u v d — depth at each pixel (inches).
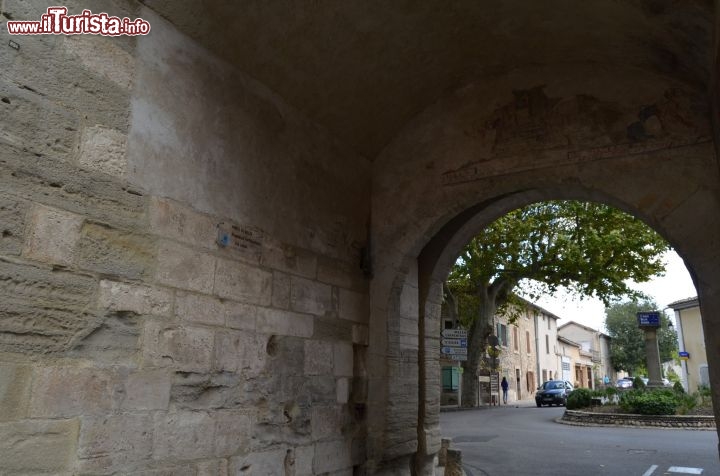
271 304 188.2
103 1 142.6
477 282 878.4
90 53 138.3
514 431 626.5
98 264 133.9
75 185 130.9
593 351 2662.4
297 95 208.4
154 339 145.1
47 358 121.3
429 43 217.9
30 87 124.0
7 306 115.1
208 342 161.2
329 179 227.3
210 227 167.5
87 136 135.1
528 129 227.8
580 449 475.8
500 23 210.1
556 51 220.8
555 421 761.0
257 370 178.4
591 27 199.8
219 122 176.2
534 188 227.0
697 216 194.4
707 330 186.4
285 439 187.0
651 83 210.5
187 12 162.4
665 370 2284.7
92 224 133.7
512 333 1631.4
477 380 1085.1
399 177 249.4
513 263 807.7
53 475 119.6
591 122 217.6
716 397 181.0
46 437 119.3
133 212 144.0
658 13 170.6
